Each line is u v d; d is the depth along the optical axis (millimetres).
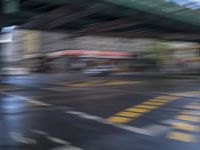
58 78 51781
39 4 34500
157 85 33344
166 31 54250
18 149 9633
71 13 38000
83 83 37188
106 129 12086
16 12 34344
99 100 20688
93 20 43500
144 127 12344
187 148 9461
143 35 59562
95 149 9500
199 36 61469
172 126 12453
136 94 24078
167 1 38594
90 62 95312
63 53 93375
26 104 19188
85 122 13461
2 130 12102
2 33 42375
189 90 27094
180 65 85438
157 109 16656
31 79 48656
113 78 50906
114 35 58719
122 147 9609
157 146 9672
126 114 15250
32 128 12414
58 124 13117
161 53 88562
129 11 37188
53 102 19891
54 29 53344
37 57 98500
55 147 9797
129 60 93250
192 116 14469
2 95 24750
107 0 32562
